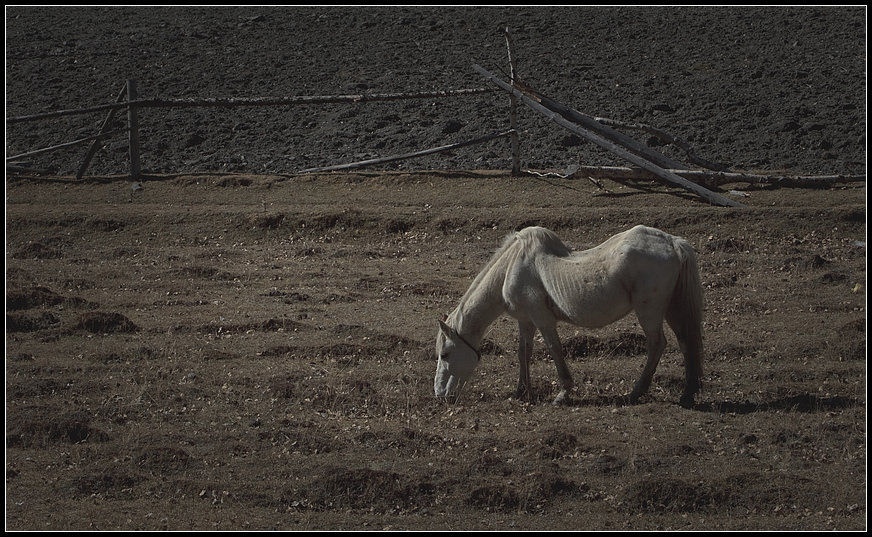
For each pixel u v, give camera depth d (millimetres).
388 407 10500
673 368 11539
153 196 21672
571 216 18781
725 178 20188
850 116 25359
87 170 24219
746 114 26094
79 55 33031
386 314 14156
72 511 8148
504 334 13109
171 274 16516
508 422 9969
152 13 38938
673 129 25422
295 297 15055
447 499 8312
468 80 29453
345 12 37844
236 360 12109
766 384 10945
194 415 10320
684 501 8156
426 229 19109
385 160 22562
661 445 9203
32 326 13461
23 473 8914
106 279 16266
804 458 8992
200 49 33656
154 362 12000
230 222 19578
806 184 20266
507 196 20734
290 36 35000
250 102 22625
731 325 13156
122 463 9086
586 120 22234
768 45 31344
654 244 9891
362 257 17781
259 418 10219
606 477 8633
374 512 8164
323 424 10016
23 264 17281
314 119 27984
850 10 34375
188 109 28906
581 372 11477
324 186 21906
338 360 12055
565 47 32438
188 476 8805
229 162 24641
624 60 30844
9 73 31297
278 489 8469
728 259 16625
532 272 10250
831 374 11180
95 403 10641
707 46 31625
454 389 10562
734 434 9523
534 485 8344
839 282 15102
